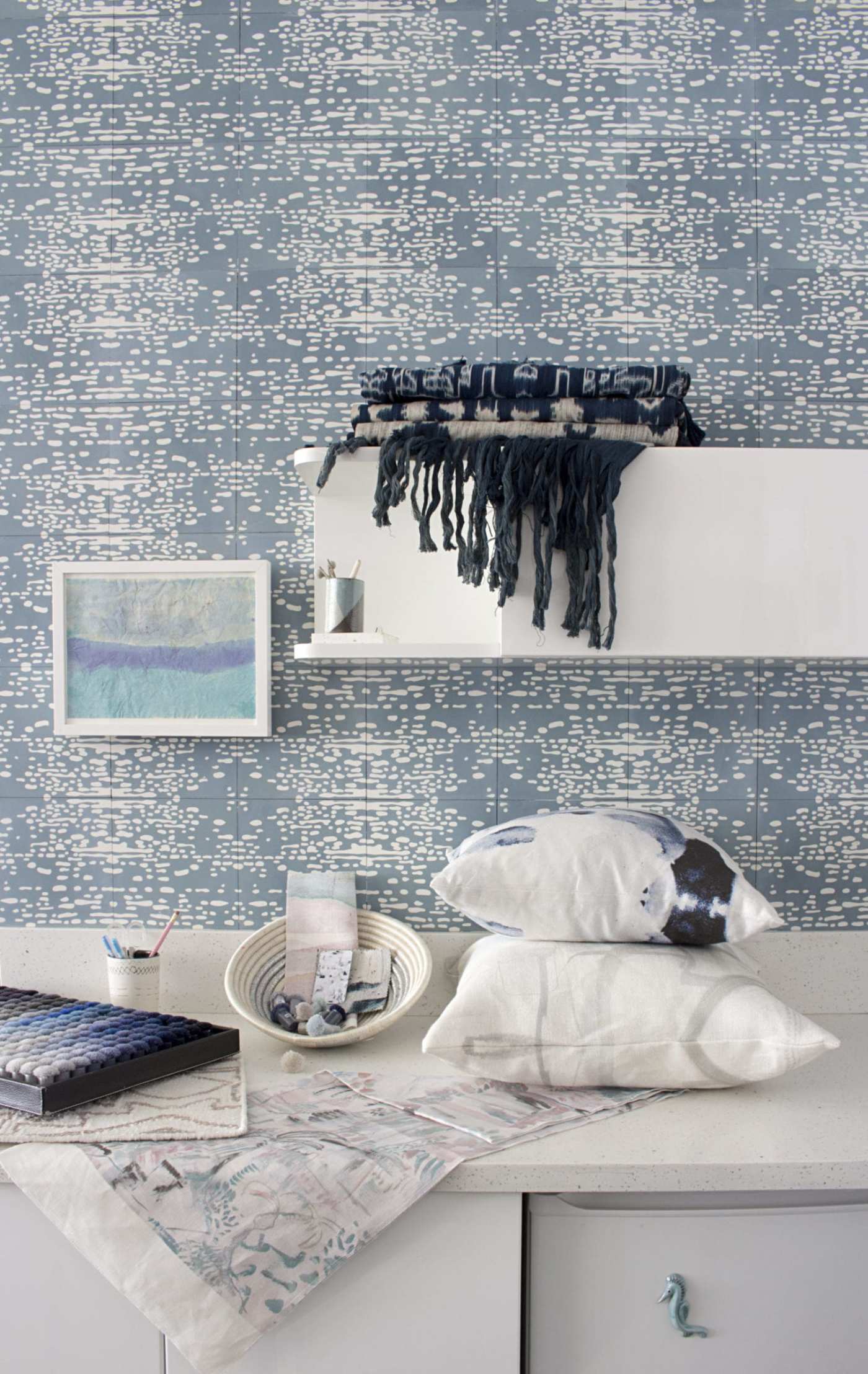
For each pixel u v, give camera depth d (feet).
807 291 5.74
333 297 5.75
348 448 4.99
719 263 5.73
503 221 5.73
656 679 5.70
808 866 5.72
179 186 5.79
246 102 5.77
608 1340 3.93
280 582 5.74
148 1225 3.61
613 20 5.73
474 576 4.82
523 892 4.68
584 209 5.73
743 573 4.87
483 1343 3.82
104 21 5.80
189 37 5.78
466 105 5.73
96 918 5.82
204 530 5.77
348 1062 4.79
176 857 5.79
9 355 5.82
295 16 5.75
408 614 5.63
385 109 5.73
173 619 5.70
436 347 5.73
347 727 5.73
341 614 5.13
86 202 5.81
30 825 5.82
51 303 5.81
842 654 4.90
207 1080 4.46
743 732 5.70
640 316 5.73
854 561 4.91
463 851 4.91
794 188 5.74
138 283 5.79
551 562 4.73
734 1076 4.26
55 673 5.71
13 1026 4.71
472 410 4.85
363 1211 3.66
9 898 5.82
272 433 5.75
